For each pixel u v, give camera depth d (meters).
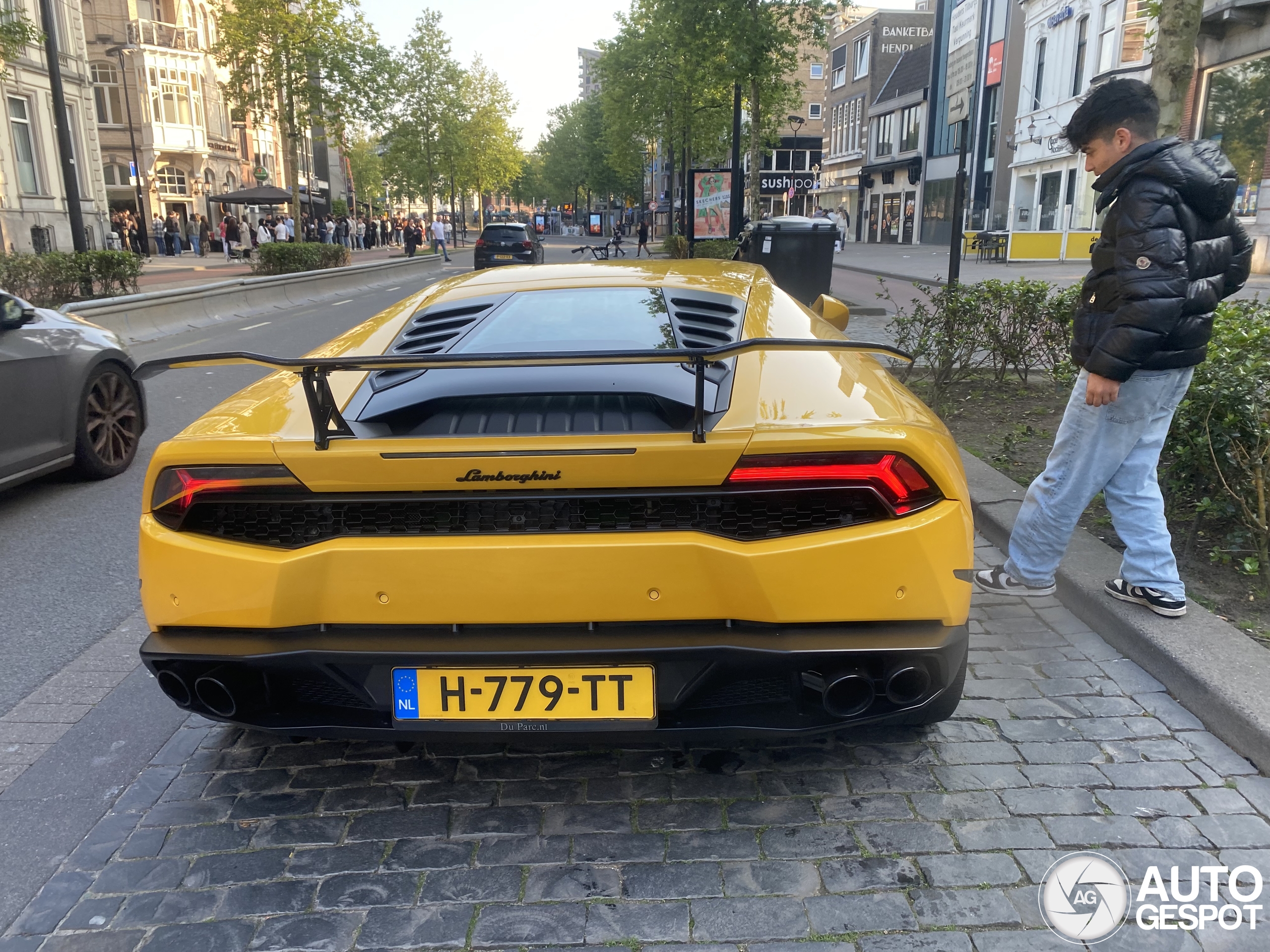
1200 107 20.38
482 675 2.19
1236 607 3.40
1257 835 2.29
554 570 2.10
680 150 37.03
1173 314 2.73
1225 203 2.77
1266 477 3.64
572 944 1.99
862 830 2.34
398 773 2.66
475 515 2.14
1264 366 3.66
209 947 2.01
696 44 20.61
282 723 2.34
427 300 3.22
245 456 2.14
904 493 2.13
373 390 2.47
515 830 2.39
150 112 46.31
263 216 52.53
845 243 50.75
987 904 2.07
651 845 2.31
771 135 31.91
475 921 2.07
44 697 3.18
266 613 2.19
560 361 1.91
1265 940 1.96
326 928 2.06
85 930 2.07
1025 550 3.40
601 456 2.04
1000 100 38.22
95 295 14.55
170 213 48.75
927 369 7.79
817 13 20.09
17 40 13.77
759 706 2.33
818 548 2.10
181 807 2.52
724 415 2.23
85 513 5.23
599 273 3.39
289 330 14.55
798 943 1.98
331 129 28.02
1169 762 2.60
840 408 2.27
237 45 26.45
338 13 27.22
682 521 2.13
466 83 57.81
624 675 2.17
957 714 2.88
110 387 5.90
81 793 2.60
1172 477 4.25
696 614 2.13
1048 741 2.71
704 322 2.82
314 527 2.20
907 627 2.17
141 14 46.50
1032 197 33.84
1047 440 5.90
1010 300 6.97
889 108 52.31
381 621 2.17
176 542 2.24
